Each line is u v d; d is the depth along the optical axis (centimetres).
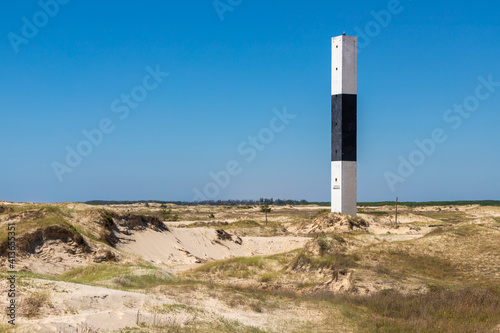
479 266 3388
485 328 2022
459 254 3697
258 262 4075
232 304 2231
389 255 3712
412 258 3644
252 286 3272
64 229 3762
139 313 1686
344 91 7562
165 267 4541
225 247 6188
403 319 2228
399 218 9475
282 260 4209
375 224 7494
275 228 7906
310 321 2122
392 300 2522
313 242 4034
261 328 1902
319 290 3072
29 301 1550
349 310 2330
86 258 3719
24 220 3962
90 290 1822
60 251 3625
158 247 5288
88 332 1400
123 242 4931
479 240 3975
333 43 7662
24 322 1369
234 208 18888
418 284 2933
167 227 5894
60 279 2106
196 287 2538
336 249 3909
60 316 1491
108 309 1683
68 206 5450
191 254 5506
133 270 2859
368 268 3284
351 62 7594
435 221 9012
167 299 2067
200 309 1977
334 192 7700
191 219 11081
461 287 2883
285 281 3503
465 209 14975
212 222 8525
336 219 7394
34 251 3478
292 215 12519
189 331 1633
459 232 4228
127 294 1872
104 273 2767
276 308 2302
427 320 2169
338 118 7594
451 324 2103
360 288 2883
